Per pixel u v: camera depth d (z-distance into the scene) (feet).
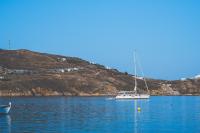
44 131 225.56
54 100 625.82
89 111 378.94
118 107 445.78
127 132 223.30
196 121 280.92
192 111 385.70
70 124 259.19
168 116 323.98
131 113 356.38
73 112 364.38
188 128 240.12
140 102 578.25
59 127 243.60
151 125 255.29
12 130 229.45
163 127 245.45
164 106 474.08
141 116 323.37
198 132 223.51
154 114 345.31
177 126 250.37
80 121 278.46
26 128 238.07
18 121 277.44
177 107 454.81
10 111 373.20
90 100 631.97
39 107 438.40
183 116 323.98
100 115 331.57
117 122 272.92
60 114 340.18
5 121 277.44
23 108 419.13
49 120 285.02
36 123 264.52
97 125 254.68
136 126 250.37
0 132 221.87
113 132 222.89
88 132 222.89
